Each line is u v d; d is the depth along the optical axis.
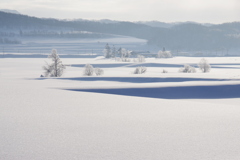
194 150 8.60
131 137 9.92
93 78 58.91
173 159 7.88
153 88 38.03
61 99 19.56
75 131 10.62
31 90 25.36
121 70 104.44
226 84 40.25
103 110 15.25
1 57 193.62
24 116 13.30
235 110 15.52
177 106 17.02
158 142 9.38
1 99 19.30
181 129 11.06
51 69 70.56
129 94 35.47
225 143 9.28
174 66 121.88
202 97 34.03
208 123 12.11
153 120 12.68
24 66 118.75
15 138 9.63
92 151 8.44
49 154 8.14
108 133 10.41
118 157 7.98
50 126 11.33
